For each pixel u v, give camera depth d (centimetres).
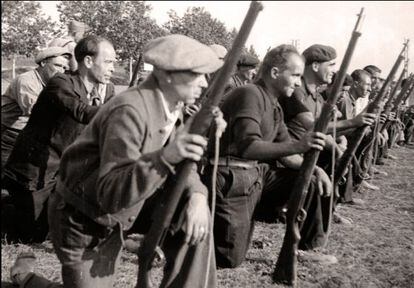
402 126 1395
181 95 240
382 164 1065
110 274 268
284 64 369
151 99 238
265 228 516
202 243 273
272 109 379
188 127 227
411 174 951
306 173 357
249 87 371
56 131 411
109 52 410
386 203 695
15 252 394
